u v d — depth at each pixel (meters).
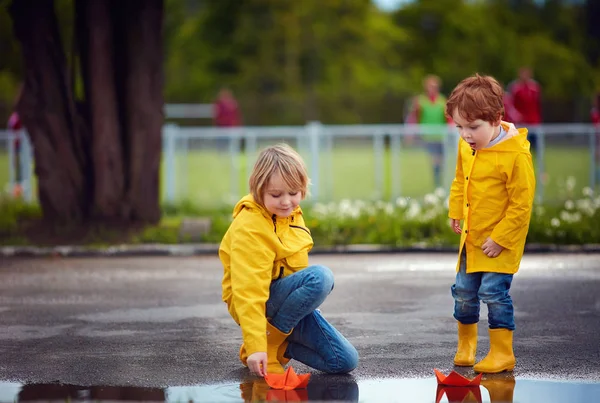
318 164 19.77
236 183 20.05
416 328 8.50
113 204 15.45
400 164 19.62
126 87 15.50
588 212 15.91
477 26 59.31
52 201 15.37
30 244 14.50
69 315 9.30
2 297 10.41
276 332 6.54
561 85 58.03
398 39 58.91
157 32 15.53
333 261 13.38
